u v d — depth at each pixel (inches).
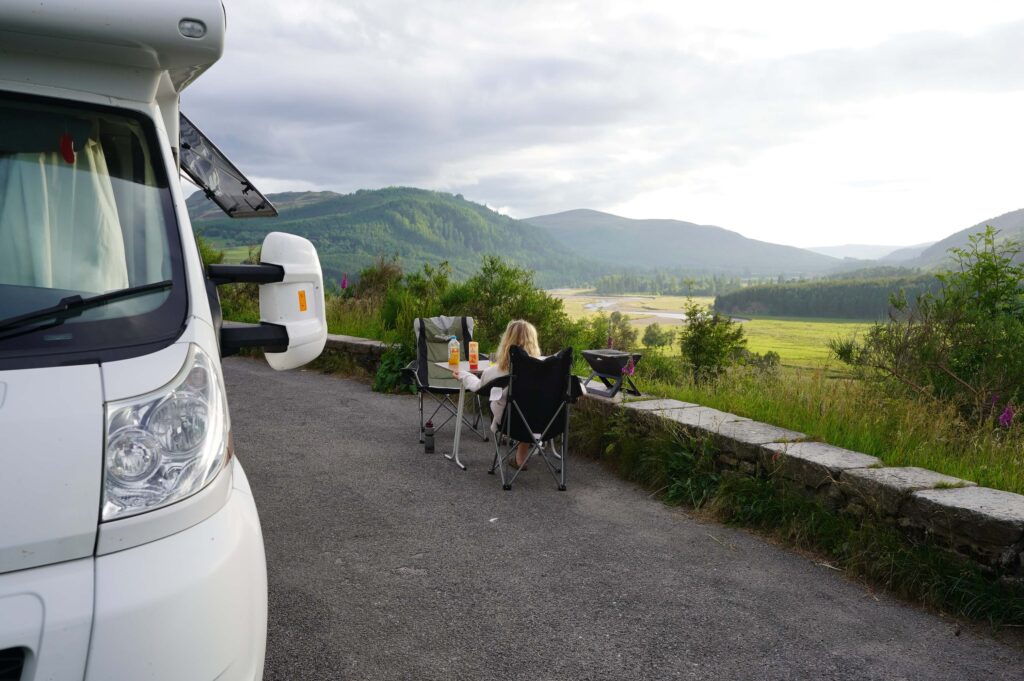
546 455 264.8
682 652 132.0
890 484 169.5
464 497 216.1
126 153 97.0
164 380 78.3
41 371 73.5
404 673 121.1
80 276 85.5
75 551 68.3
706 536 190.2
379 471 238.2
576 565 169.0
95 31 86.9
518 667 124.9
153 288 87.0
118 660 65.4
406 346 382.6
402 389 373.4
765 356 312.7
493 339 456.1
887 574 160.7
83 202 90.9
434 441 277.3
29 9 83.4
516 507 209.0
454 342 259.4
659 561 173.0
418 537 182.5
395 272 619.8
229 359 478.0
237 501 85.0
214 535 76.2
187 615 69.5
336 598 147.1
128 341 80.0
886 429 215.3
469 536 184.7
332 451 259.3
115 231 90.4
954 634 142.1
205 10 91.2
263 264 111.1
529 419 226.1
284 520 190.7
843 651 134.3
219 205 286.5
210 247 534.0
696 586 159.9
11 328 76.5
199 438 78.8
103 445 72.0
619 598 152.7
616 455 249.6
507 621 141.0
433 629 136.5
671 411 245.9
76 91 96.2
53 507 67.9
